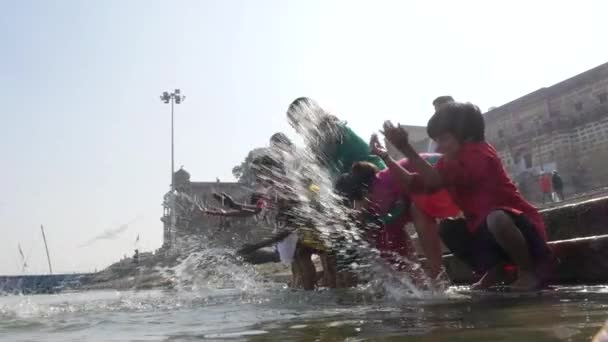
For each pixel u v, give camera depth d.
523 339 1.71
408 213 4.66
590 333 1.74
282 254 6.02
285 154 5.77
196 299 4.62
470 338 1.79
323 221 5.14
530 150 35.78
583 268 3.85
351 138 5.43
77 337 2.40
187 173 27.42
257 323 2.59
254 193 6.59
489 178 3.91
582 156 32.72
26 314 3.68
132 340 2.20
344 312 2.87
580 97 32.88
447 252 6.19
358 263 4.76
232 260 6.93
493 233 3.72
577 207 5.30
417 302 3.21
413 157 3.96
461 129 3.96
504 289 3.72
